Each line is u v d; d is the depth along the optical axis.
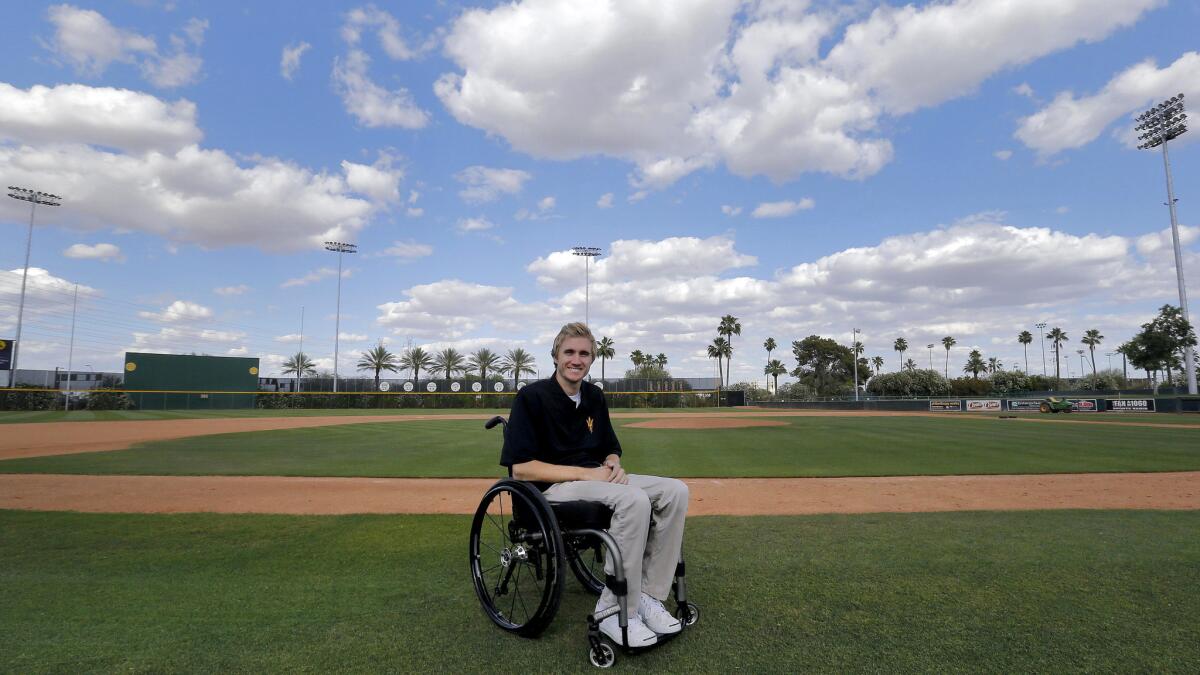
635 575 2.40
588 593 3.14
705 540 4.30
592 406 2.94
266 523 5.12
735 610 2.80
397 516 5.45
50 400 36.41
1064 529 4.65
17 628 2.62
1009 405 38.59
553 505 2.57
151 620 2.71
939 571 3.45
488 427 3.04
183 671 2.18
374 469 9.16
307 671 2.18
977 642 2.41
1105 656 2.28
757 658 2.27
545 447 2.80
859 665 2.20
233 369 41.62
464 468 9.30
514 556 2.67
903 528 4.73
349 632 2.56
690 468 9.29
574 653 2.33
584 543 2.70
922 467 9.31
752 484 7.68
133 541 4.42
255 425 21.73
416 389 51.72
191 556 3.95
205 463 9.91
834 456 10.93
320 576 3.45
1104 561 3.65
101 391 37.50
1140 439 14.30
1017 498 6.47
